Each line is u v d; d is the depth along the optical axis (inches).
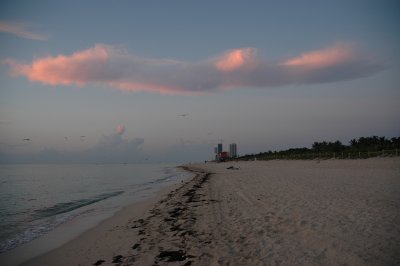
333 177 1083.9
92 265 331.0
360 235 345.4
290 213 482.6
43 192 1264.8
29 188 1453.0
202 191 925.2
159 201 770.8
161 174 2849.4
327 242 331.0
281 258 298.4
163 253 343.9
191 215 545.3
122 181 1911.9
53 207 841.5
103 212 701.9
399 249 298.0
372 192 645.3
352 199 567.2
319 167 1806.1
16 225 597.0
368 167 1382.9
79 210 766.5
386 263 269.7
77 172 3526.1
